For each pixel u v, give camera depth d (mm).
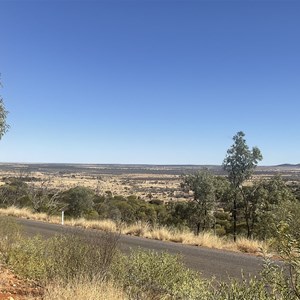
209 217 30328
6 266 8906
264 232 21094
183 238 17547
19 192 40750
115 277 7180
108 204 39938
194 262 11938
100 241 7531
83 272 6789
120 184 129500
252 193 25469
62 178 136625
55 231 18672
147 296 6660
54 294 6055
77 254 7164
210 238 17062
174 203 35000
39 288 7242
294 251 3432
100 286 6270
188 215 30828
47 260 8234
